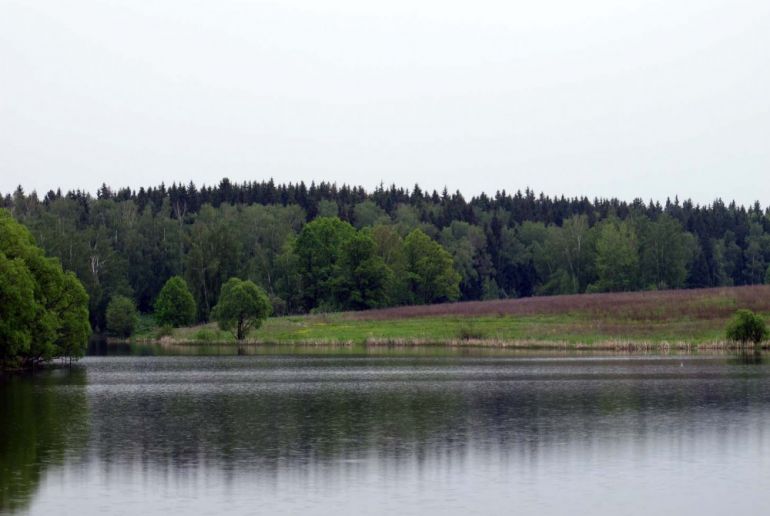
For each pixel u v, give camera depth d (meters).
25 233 93.75
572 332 123.56
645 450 40.31
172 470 36.03
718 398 59.56
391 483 33.72
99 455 39.31
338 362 96.94
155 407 56.66
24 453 39.72
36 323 85.75
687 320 126.00
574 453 39.69
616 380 72.38
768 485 33.28
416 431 46.28
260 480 34.22
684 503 30.56
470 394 63.16
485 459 38.38
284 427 47.81
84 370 89.12
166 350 125.81
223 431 46.38
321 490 32.59
